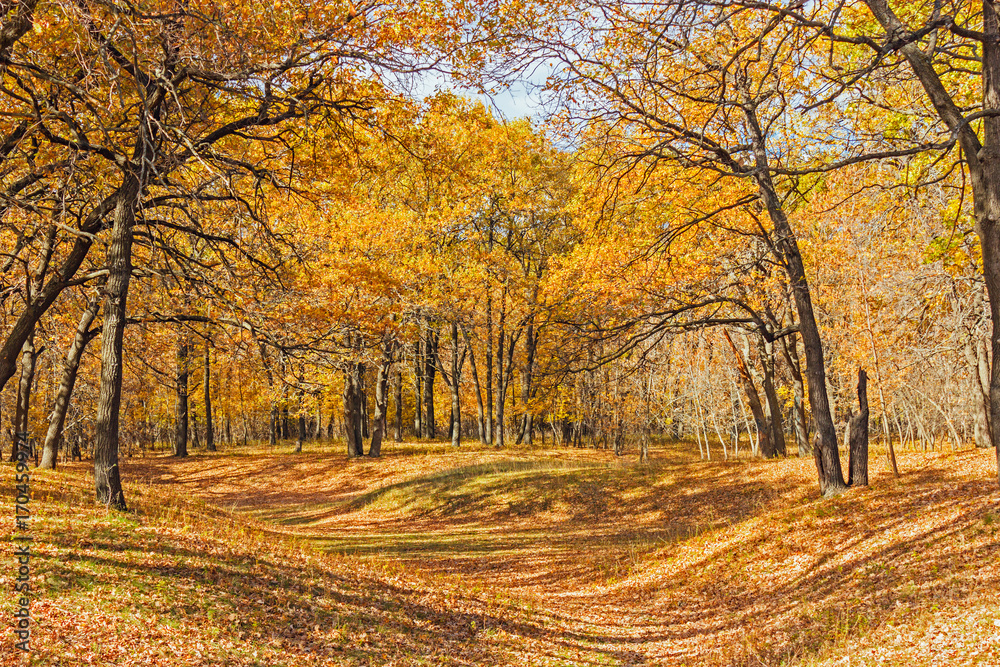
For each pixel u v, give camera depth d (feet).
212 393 137.59
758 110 49.32
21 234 40.50
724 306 66.33
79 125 37.63
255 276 50.08
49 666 19.02
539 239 123.75
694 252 59.11
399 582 37.17
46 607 22.49
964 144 25.79
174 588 26.84
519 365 146.41
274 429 145.48
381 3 35.96
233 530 41.01
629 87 37.93
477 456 106.93
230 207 43.47
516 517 74.54
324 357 60.18
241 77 34.88
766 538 43.73
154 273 46.32
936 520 36.09
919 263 60.95
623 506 71.82
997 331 25.09
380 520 77.20
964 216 45.37
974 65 39.45
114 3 30.14
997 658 19.08
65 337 72.38
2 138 38.17
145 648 21.61
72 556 27.45
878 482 49.80
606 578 46.91
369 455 111.75
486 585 44.29
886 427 53.47
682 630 34.06
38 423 89.76
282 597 29.30
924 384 72.43
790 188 50.70
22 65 31.71
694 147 41.70
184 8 31.48
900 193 43.09
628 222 55.52
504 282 115.85
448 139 46.98
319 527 72.90
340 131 43.52
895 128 42.19
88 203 43.68
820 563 36.83
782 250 51.37
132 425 116.47
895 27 26.07
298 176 44.32
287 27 34.88
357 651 25.89
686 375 99.71
